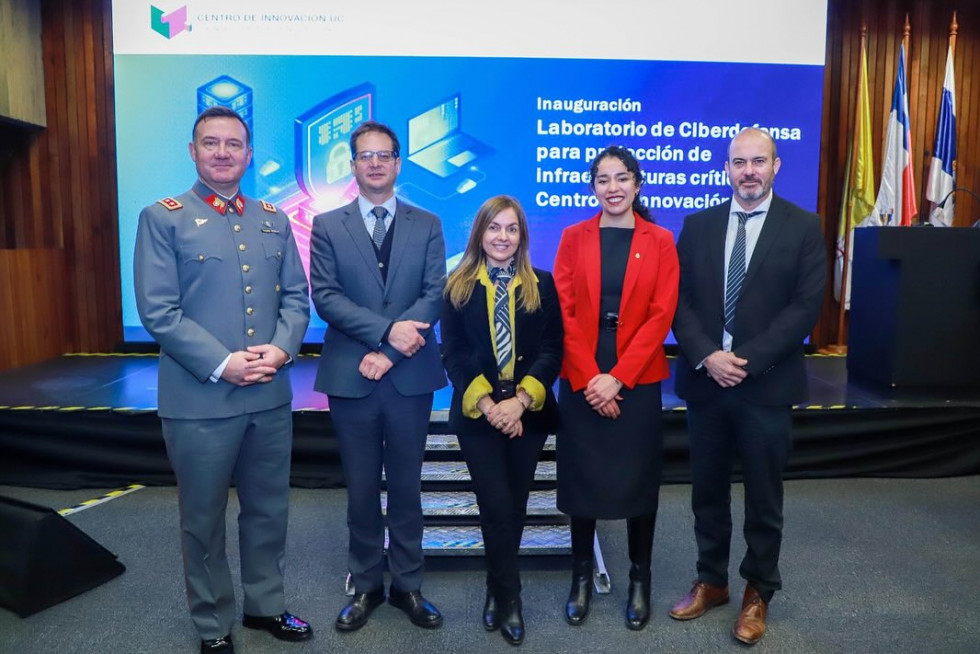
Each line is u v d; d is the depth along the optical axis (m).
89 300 6.32
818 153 5.92
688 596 2.49
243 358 2.04
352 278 2.28
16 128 6.14
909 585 2.68
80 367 5.45
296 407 3.88
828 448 3.91
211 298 2.07
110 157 6.18
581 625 2.40
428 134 5.81
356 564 2.39
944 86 5.93
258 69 5.76
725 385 2.21
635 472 2.30
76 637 2.32
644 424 2.30
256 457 2.22
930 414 3.88
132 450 3.81
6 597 2.48
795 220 2.27
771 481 2.27
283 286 2.26
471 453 2.21
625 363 2.22
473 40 5.76
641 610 2.38
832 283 6.38
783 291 2.25
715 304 2.32
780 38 5.80
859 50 6.20
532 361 2.21
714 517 2.44
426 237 2.37
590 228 2.35
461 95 5.80
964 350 4.18
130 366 5.49
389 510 2.42
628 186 2.25
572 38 5.77
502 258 2.19
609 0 5.75
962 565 2.85
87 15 6.08
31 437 3.82
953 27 5.92
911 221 5.84
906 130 5.84
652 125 5.85
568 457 2.35
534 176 5.88
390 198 2.36
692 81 5.82
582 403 2.33
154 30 5.73
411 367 2.30
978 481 3.88
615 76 5.80
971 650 2.23
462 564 2.89
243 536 2.30
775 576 2.31
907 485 3.82
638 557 2.41
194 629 2.37
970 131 6.39
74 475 3.79
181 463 2.09
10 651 2.23
